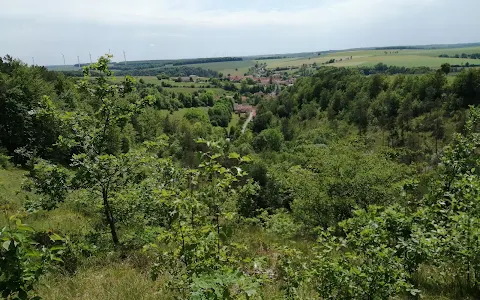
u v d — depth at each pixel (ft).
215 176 13.98
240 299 11.55
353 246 19.06
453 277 21.59
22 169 104.06
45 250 10.08
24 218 36.37
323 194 55.77
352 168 57.57
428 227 20.99
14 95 134.51
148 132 209.77
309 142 167.22
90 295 19.43
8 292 8.65
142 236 25.79
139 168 27.81
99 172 24.72
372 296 14.76
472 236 18.01
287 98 371.76
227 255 15.46
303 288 19.75
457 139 29.19
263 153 207.72
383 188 51.78
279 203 98.27
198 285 9.76
